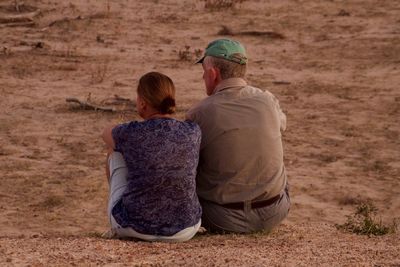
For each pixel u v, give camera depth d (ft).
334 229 31.50
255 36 119.96
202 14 133.49
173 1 142.92
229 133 27.43
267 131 27.63
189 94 88.99
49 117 77.87
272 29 123.85
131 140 25.40
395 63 103.50
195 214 26.17
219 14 133.18
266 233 28.12
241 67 27.94
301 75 99.04
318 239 27.48
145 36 118.42
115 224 25.77
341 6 137.28
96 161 64.39
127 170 26.09
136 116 79.36
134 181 25.57
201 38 119.03
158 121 25.55
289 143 71.67
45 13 130.82
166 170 25.39
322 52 110.73
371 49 111.04
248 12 134.62
